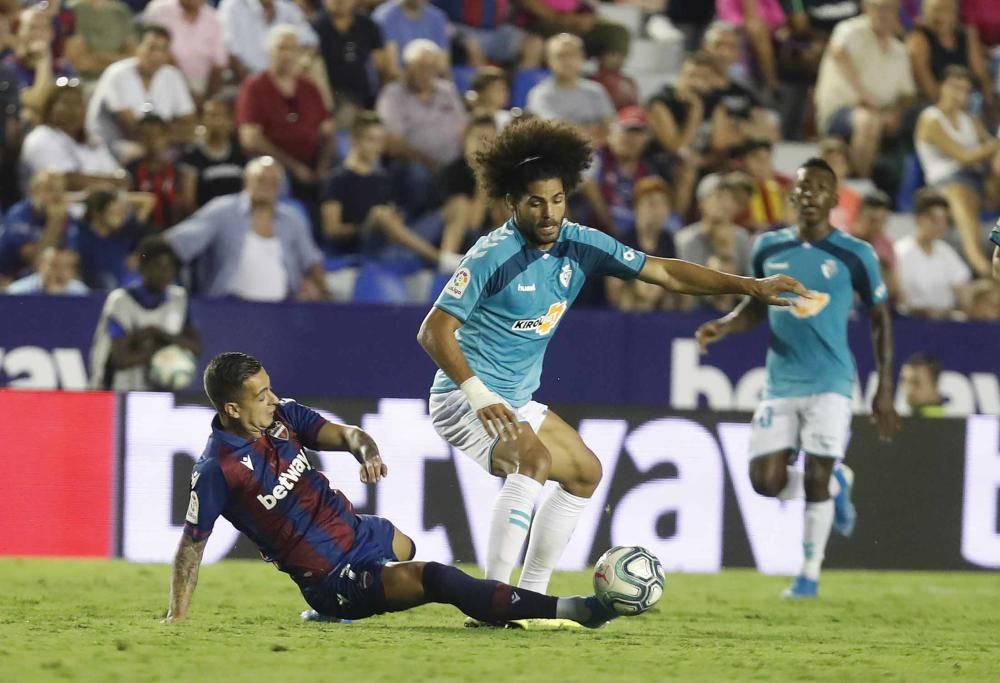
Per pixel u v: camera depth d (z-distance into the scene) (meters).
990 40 55.78
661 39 55.62
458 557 33.44
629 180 45.72
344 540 20.77
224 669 16.28
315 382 37.38
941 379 39.62
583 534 33.72
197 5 46.25
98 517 33.00
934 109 49.31
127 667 16.34
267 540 20.59
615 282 41.44
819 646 20.75
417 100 45.09
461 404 21.78
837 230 29.62
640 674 16.53
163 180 40.94
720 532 34.25
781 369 29.91
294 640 19.27
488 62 51.22
